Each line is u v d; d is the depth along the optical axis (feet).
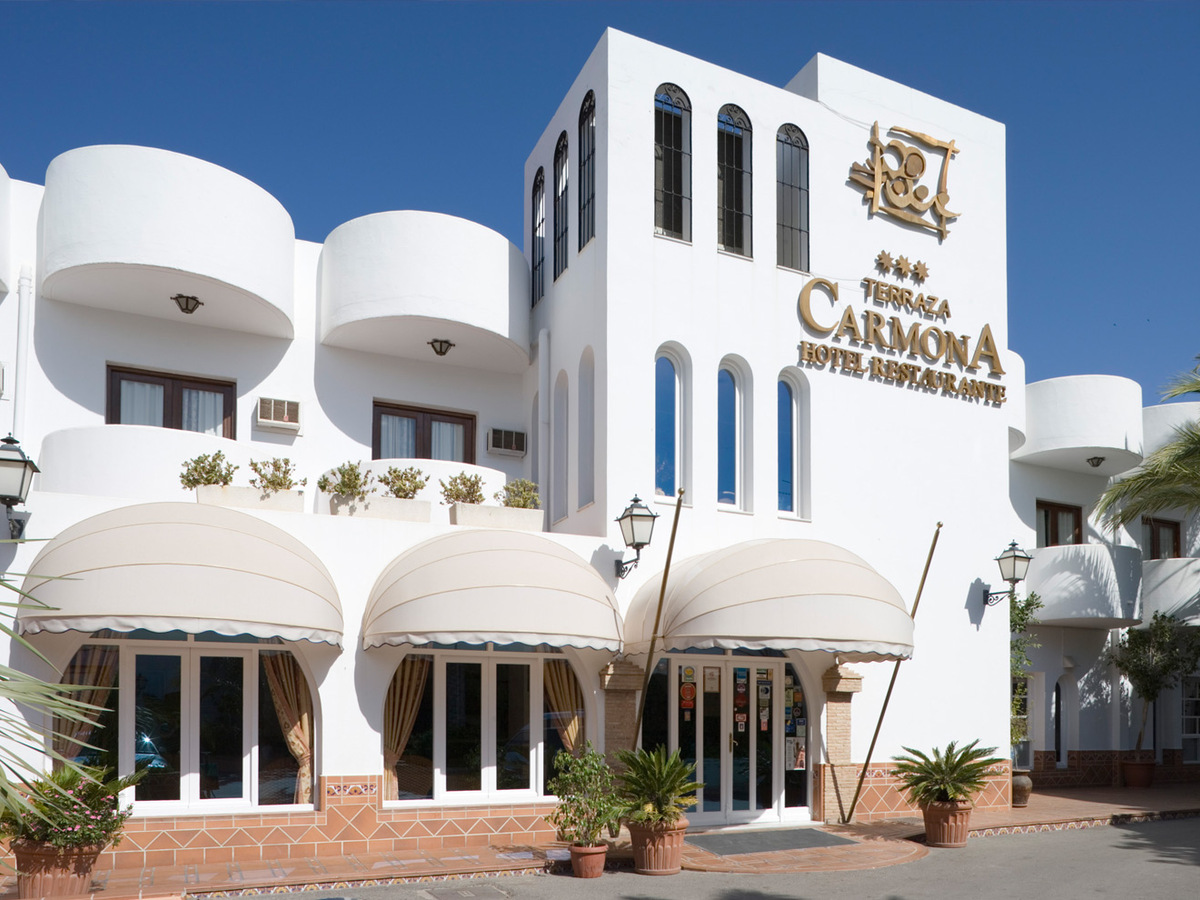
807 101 75.05
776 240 72.59
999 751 76.18
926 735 72.79
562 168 77.05
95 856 43.04
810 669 67.67
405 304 68.33
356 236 69.92
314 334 72.59
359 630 56.29
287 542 52.06
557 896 46.68
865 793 69.10
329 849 53.72
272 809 53.42
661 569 64.49
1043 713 97.45
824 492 71.26
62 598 45.75
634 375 65.21
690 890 48.49
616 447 63.93
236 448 62.69
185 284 63.26
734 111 72.79
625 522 59.52
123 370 67.36
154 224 60.95
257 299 65.31
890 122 78.74
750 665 66.74
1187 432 92.63
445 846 56.08
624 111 67.62
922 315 78.13
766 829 63.93
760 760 66.49
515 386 79.41
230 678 54.29
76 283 62.80
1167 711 109.19
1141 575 96.12
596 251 67.10
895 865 55.11
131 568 46.24
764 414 69.77
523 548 55.77
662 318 66.85
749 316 70.13
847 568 59.57
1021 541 99.76
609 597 56.75
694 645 56.65
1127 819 74.43
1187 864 56.29
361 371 73.87
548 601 53.16
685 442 67.67
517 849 55.83
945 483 76.69
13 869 45.65
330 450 71.87
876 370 74.43
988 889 49.32
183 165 62.18
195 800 52.65
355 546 57.16
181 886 45.93
